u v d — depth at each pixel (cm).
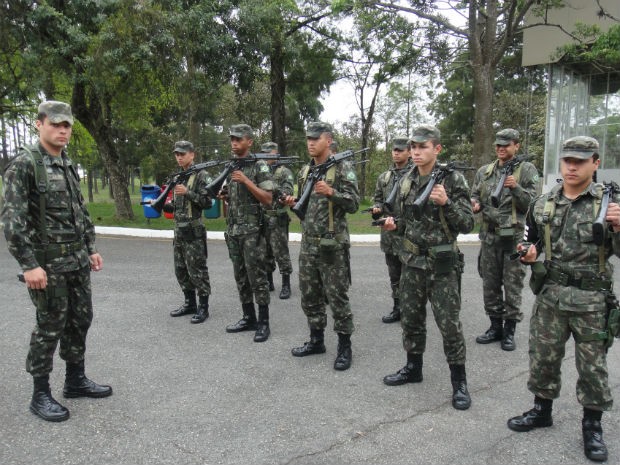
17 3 1268
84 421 337
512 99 2658
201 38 1255
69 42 1227
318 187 400
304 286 443
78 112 1455
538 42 1523
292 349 468
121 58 1184
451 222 346
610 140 1781
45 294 326
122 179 1565
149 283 734
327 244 412
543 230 317
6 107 1612
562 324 307
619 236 280
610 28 1167
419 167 370
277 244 657
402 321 389
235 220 502
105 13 1185
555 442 311
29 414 344
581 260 298
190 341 494
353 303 635
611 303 295
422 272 370
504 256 475
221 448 304
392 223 383
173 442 311
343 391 383
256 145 2256
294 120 3067
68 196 340
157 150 2769
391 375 398
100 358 448
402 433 322
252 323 530
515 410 353
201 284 554
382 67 2080
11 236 308
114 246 1084
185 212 546
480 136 1383
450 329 357
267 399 369
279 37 1541
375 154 2464
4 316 570
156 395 376
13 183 314
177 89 1339
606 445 307
